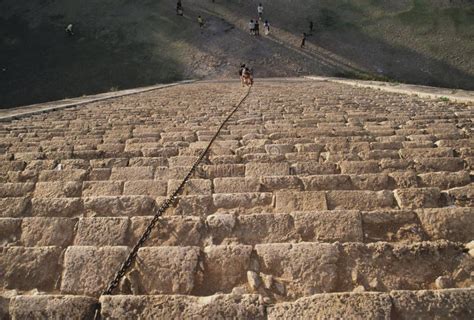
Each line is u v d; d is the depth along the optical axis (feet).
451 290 7.33
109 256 8.90
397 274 8.24
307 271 8.39
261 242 9.70
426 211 10.07
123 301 7.48
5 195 13.12
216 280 8.45
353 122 22.98
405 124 21.53
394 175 12.79
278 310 7.27
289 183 12.89
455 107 27.94
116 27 73.10
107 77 63.98
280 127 22.26
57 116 30.14
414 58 64.03
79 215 11.44
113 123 26.18
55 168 16.06
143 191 13.00
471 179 12.42
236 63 66.49
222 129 22.16
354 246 8.76
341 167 14.29
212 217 10.30
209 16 75.61
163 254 8.87
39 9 77.20
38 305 7.48
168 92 47.19
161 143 19.16
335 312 7.11
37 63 66.18
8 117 28.68
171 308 7.39
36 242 9.93
